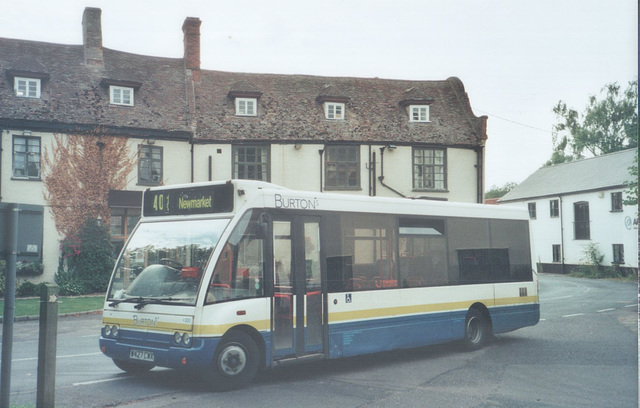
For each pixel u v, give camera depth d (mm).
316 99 30141
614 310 18609
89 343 12180
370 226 9820
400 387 7996
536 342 12133
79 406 6867
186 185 8570
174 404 6992
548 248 46781
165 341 7715
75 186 24266
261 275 8242
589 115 56500
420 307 10352
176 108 27484
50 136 24094
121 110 26062
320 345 8859
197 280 7758
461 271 11234
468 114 31594
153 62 29844
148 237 8570
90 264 23312
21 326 15148
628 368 9227
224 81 30047
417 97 30922
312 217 9016
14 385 8023
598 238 41250
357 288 9445
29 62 25609
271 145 27516
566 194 44344
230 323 7723
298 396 7453
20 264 22812
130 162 25312
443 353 10961
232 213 8117
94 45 28000
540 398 7293
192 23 29859
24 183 23625
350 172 28656
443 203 11141
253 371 8008
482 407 6867
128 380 8398
